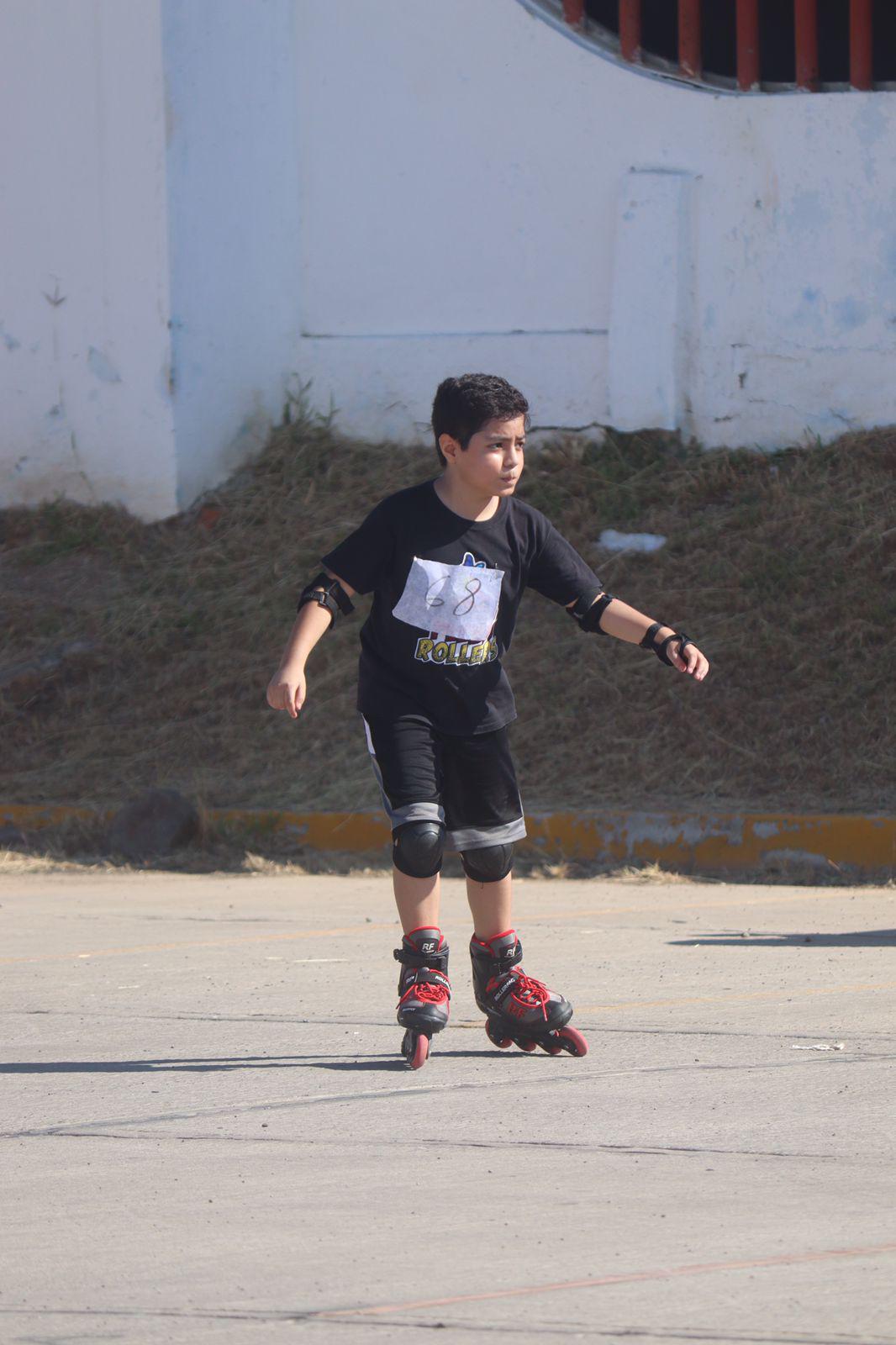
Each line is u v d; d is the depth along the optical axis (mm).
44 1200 13484
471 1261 11750
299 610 17781
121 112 51594
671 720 41438
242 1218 12859
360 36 53094
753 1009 21109
